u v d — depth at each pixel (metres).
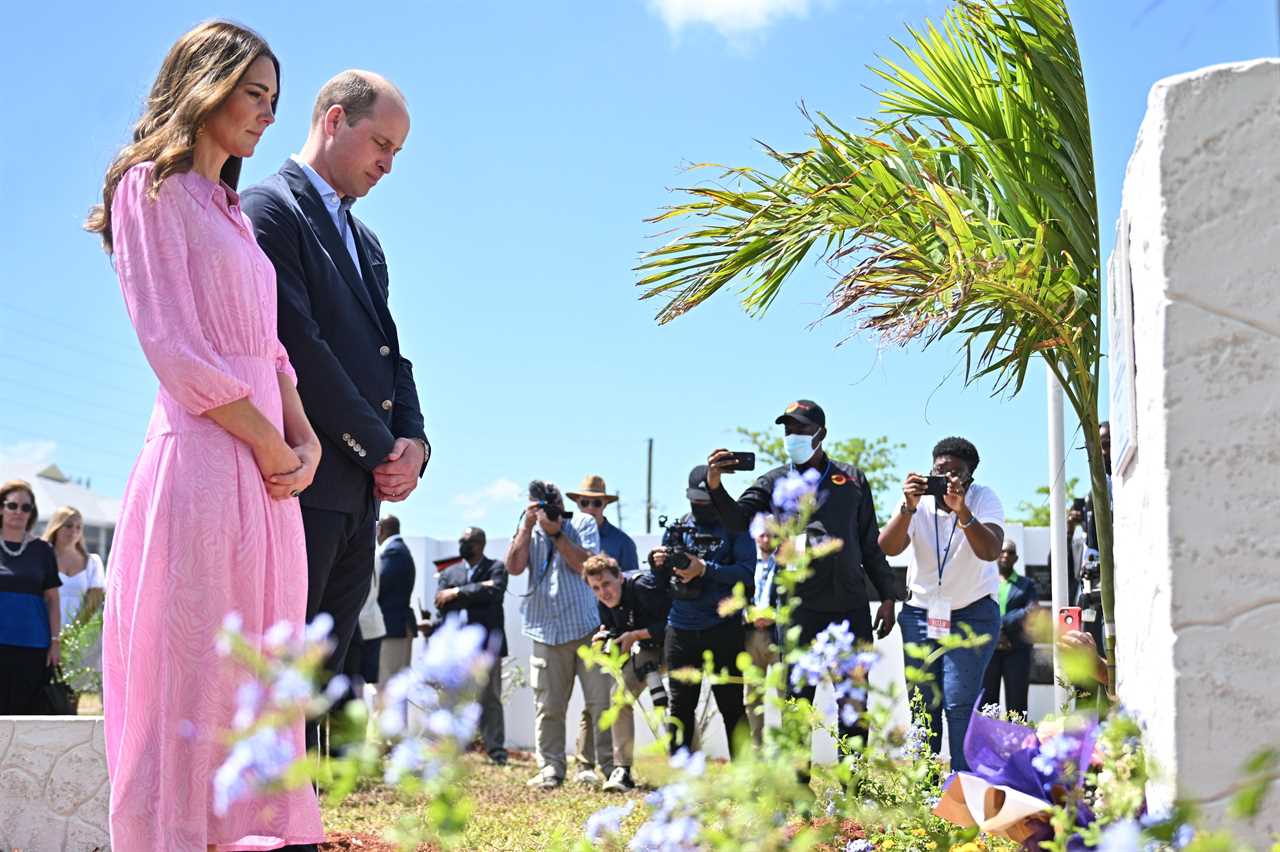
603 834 2.28
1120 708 2.69
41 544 9.12
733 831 2.18
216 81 3.42
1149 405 2.72
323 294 4.09
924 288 4.52
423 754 1.70
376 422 4.04
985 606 6.32
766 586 6.04
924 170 4.74
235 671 3.27
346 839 5.39
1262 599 2.40
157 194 3.38
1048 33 4.83
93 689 11.23
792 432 5.80
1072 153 4.87
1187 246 2.48
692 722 6.73
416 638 11.50
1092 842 2.29
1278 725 2.37
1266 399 2.43
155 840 3.18
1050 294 4.71
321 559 3.97
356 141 4.22
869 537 5.92
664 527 8.05
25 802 6.02
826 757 8.96
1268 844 2.34
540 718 9.14
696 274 5.28
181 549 3.27
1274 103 2.47
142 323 3.34
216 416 3.36
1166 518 2.45
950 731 6.15
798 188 5.17
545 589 9.22
